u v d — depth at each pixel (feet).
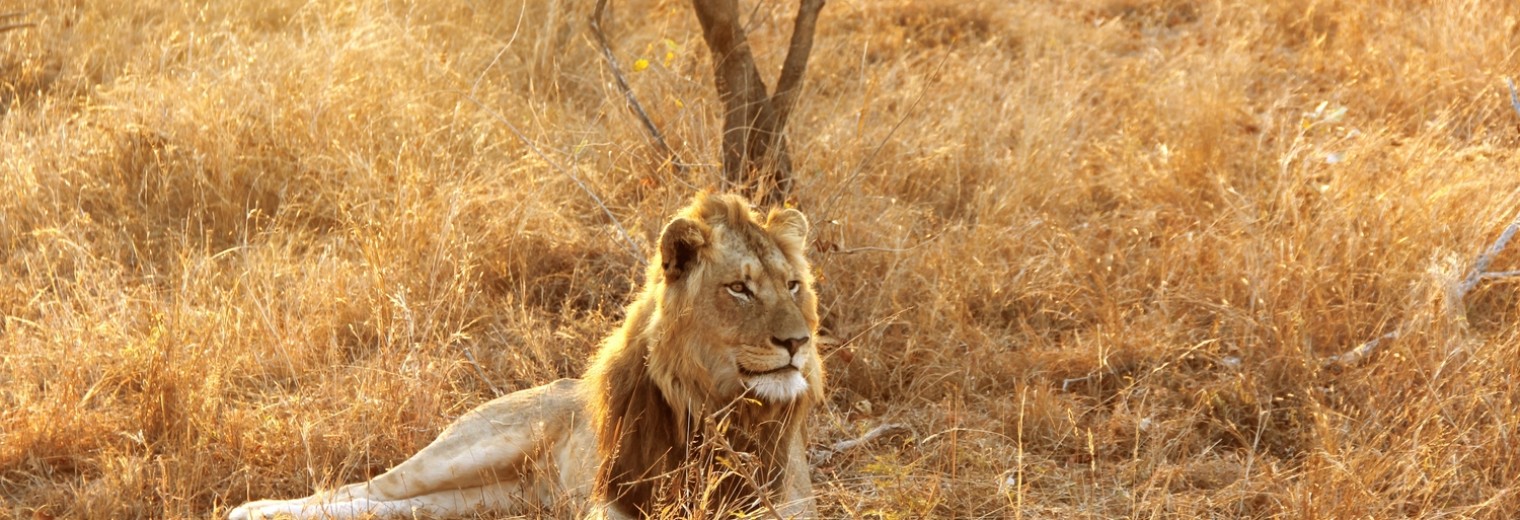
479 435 26.53
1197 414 31.12
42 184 40.01
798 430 24.61
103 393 31.30
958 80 51.42
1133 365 33.35
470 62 49.39
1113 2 65.46
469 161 40.75
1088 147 47.11
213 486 27.48
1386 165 41.45
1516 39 52.65
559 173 40.60
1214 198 42.22
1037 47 57.21
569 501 24.61
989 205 40.96
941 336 33.96
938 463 28.27
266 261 36.32
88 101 44.68
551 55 50.65
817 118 46.14
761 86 37.86
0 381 31.65
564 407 26.23
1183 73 51.98
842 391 32.63
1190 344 33.81
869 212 38.83
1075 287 36.55
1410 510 26.43
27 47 50.24
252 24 52.26
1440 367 28.96
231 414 29.22
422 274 35.27
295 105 42.50
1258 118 50.31
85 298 33.78
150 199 40.57
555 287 36.86
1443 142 44.83
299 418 29.76
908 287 35.45
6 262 37.40
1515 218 36.70
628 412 22.62
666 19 54.75
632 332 22.85
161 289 36.29
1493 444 27.58
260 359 32.45
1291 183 39.47
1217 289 35.76
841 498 25.79
